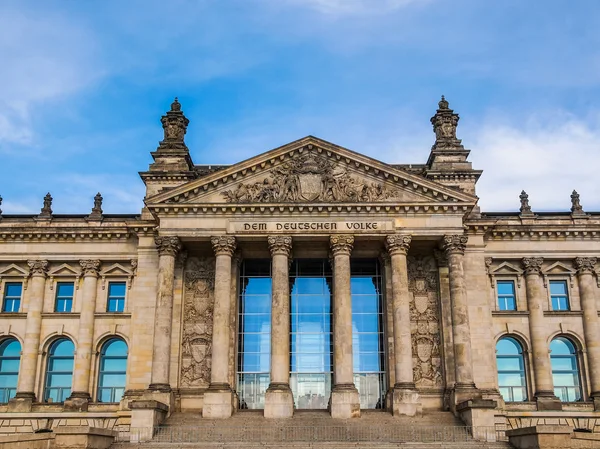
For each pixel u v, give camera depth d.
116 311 79.31
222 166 84.19
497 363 78.12
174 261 72.19
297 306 77.81
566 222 81.50
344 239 71.44
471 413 61.69
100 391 77.50
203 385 73.19
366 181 73.31
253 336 76.88
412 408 66.38
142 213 79.62
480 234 76.88
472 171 81.00
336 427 61.22
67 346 79.75
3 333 79.31
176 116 84.44
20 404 75.56
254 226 71.88
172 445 54.78
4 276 81.19
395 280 70.56
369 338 76.94
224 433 60.47
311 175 73.25
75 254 80.50
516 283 80.00
